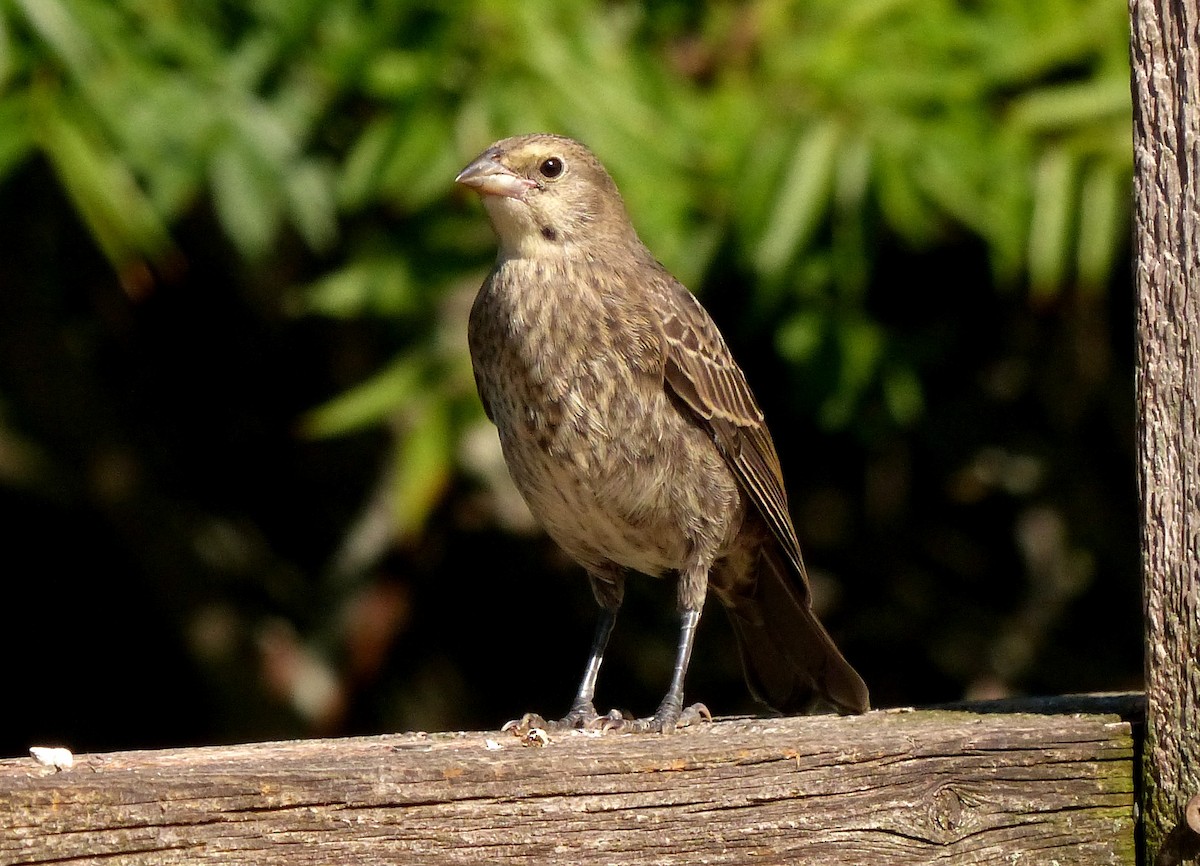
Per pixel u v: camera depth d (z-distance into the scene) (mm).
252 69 10219
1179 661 5488
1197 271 5488
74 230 12414
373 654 12844
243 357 13523
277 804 4836
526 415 7883
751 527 8492
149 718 13859
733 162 10047
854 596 13516
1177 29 5512
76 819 4695
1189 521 5484
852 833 5305
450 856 4969
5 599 13938
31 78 9672
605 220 8203
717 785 5199
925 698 13484
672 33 10562
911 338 11648
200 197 12586
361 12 10250
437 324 10828
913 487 13281
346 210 11070
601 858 5094
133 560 13656
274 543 13719
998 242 10102
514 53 10055
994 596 13523
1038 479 12992
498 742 5750
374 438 13375
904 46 10172
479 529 13516
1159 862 5512
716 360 8172
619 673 13734
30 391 12812
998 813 5477
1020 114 10188
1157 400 5531
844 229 10305
